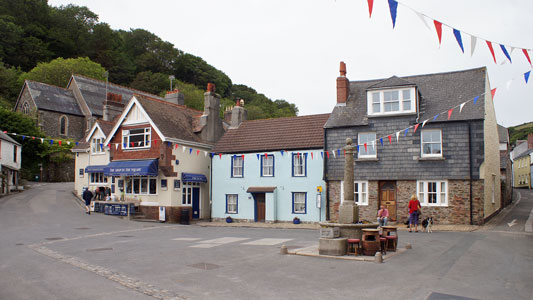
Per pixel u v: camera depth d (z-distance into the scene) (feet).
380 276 32.63
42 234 64.39
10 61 240.94
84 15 307.58
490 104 84.79
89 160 120.78
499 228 67.00
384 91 79.87
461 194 72.59
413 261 39.01
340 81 87.66
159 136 94.27
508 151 123.44
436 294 26.91
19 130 158.71
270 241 55.42
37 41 249.96
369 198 79.15
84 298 26.48
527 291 27.86
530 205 111.96
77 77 208.44
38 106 184.44
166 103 107.34
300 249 45.88
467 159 72.64
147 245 52.19
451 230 66.18
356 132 81.66
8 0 251.19
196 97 246.06
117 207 95.25
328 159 83.76
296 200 88.53
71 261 40.47
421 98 80.94
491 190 82.99
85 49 273.13
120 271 35.19
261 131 99.66
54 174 171.22
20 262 40.11
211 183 98.58
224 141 101.71
